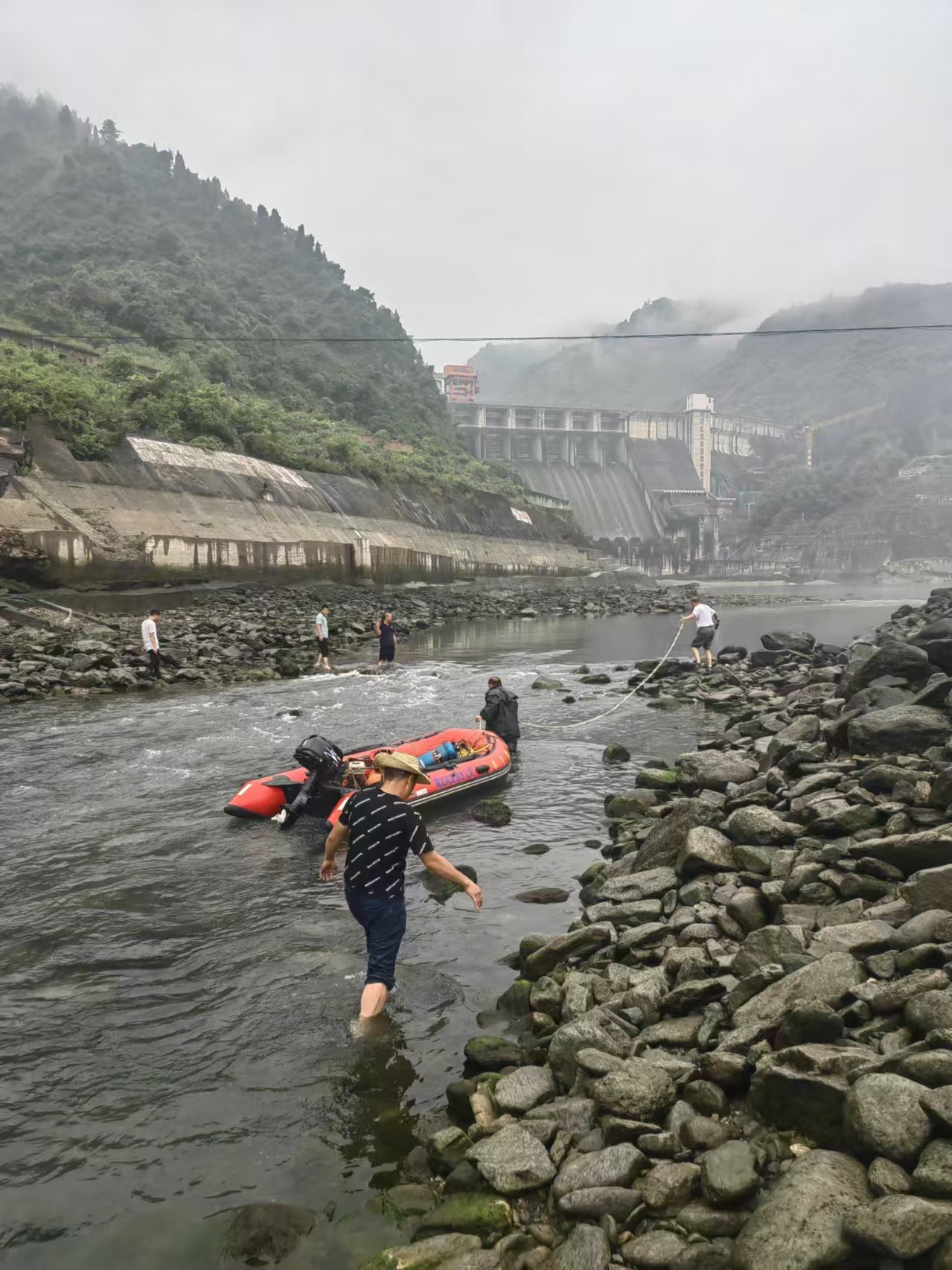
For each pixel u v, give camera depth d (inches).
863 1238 106.4
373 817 203.2
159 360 3127.5
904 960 175.3
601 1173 133.8
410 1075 179.2
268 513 1844.2
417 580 2354.8
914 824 256.5
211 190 7165.4
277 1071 180.9
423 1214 136.3
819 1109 136.9
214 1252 129.3
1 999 214.2
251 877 304.2
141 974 228.2
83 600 1192.2
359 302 6496.1
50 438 1464.1
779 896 231.5
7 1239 132.7
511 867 313.6
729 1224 122.0
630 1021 186.7
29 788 427.2
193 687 789.9
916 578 5787.4
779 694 661.3
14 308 3462.1
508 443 7440.9
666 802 384.2
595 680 815.1
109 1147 155.6
